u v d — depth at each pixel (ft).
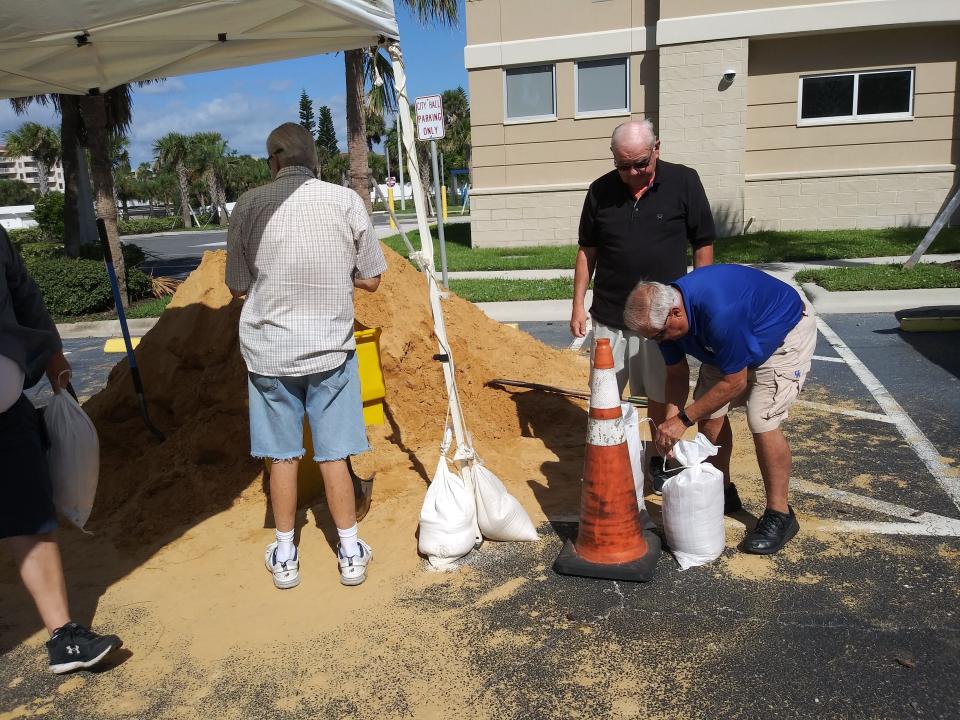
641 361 13.94
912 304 30.12
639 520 11.74
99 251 53.42
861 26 49.34
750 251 45.57
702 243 13.71
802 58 51.78
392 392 17.08
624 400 14.46
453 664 9.57
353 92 46.80
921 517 12.75
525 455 16.10
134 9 9.73
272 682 9.45
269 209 10.93
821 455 15.67
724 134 52.60
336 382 11.32
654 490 14.23
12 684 9.73
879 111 51.80
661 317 10.69
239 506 14.23
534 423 17.79
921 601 10.34
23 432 9.62
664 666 9.30
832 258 42.45
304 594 11.40
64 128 61.93
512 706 8.78
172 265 75.92
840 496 13.71
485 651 9.78
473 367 18.67
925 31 49.85
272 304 11.00
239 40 13.26
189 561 12.50
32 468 9.60
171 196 228.02
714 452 11.60
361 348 16.03
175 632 10.61
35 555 9.68
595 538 11.46
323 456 11.38
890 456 15.43
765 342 11.05
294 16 12.16
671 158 53.67
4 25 9.21
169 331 17.58
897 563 11.33
